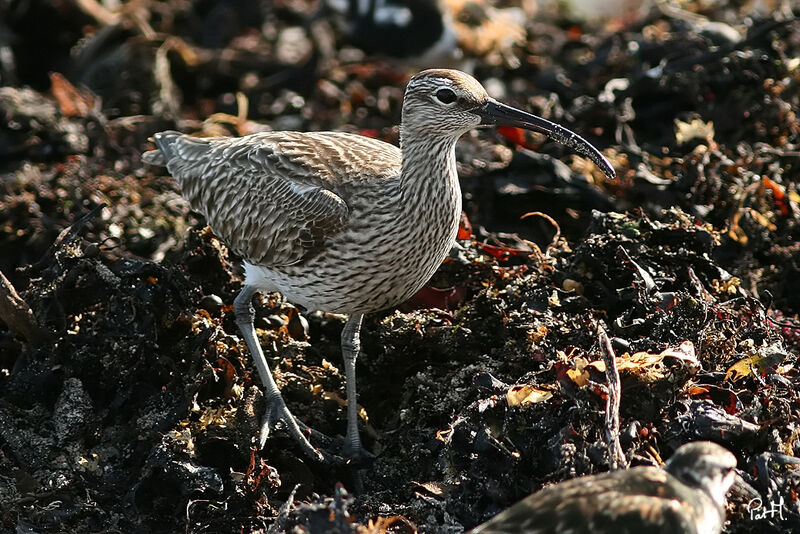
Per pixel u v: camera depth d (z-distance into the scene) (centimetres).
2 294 1024
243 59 1838
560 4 2061
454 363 1047
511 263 1184
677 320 973
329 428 1064
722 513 753
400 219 985
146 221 1284
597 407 867
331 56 1812
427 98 978
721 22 1647
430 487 913
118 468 981
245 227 1051
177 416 976
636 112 1462
